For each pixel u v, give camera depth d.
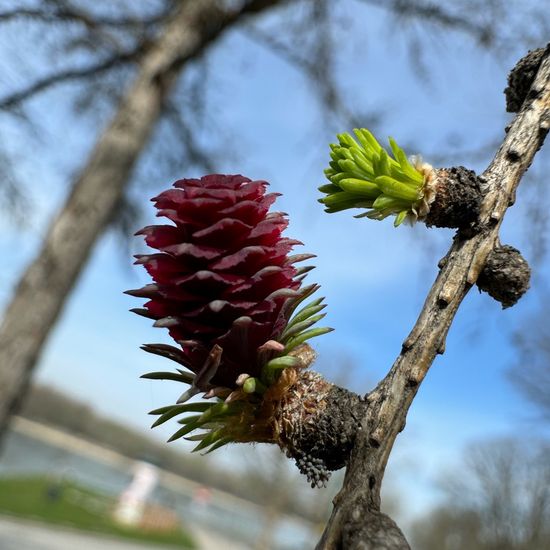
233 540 36.66
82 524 21.67
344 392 1.09
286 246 1.12
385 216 1.14
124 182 6.65
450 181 1.10
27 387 5.87
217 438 1.17
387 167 1.09
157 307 1.15
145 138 6.84
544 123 1.14
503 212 1.10
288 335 1.15
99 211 6.33
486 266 1.09
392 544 0.88
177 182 1.16
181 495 48.56
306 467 1.08
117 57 7.63
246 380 1.07
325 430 1.06
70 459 45.47
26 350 5.77
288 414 1.09
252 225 1.14
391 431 1.01
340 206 1.16
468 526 27.19
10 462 33.94
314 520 29.97
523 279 1.07
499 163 1.14
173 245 1.09
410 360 1.04
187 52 7.16
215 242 1.11
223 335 1.08
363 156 1.14
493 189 1.11
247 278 1.10
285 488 28.22
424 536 32.34
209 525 41.72
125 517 27.56
